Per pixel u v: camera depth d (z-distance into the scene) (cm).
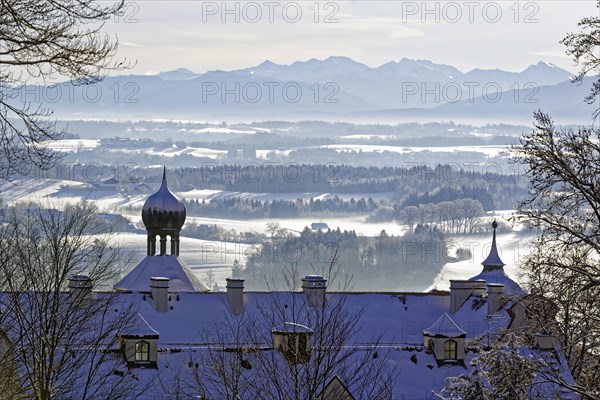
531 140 9756
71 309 12619
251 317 18212
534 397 11019
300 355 11288
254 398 11262
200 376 14050
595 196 9550
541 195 10044
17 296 11238
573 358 14188
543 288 10119
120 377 13988
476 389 11250
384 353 16112
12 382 11056
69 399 11750
